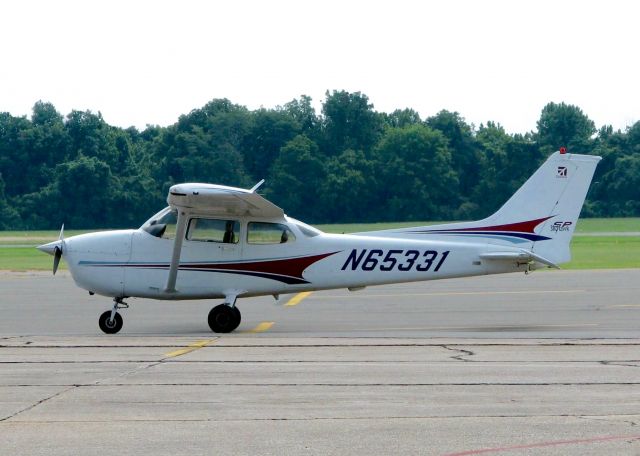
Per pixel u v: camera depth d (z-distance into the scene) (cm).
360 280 2933
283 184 19025
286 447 1360
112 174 19775
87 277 2900
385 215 19362
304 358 2202
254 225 2923
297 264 2917
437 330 2928
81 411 1606
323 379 1903
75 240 2934
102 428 1480
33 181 19688
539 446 1349
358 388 1802
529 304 3759
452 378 1906
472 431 1444
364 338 2639
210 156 19750
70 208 18712
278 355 2258
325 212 19262
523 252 2873
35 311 3641
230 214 2912
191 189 2644
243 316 3428
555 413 1566
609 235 12925
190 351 2342
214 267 2900
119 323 2919
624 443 1362
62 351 2355
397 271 2931
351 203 19188
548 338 2617
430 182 19575
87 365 2105
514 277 5269
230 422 1519
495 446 1352
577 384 1830
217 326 2881
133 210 18950
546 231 2956
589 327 2967
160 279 2898
